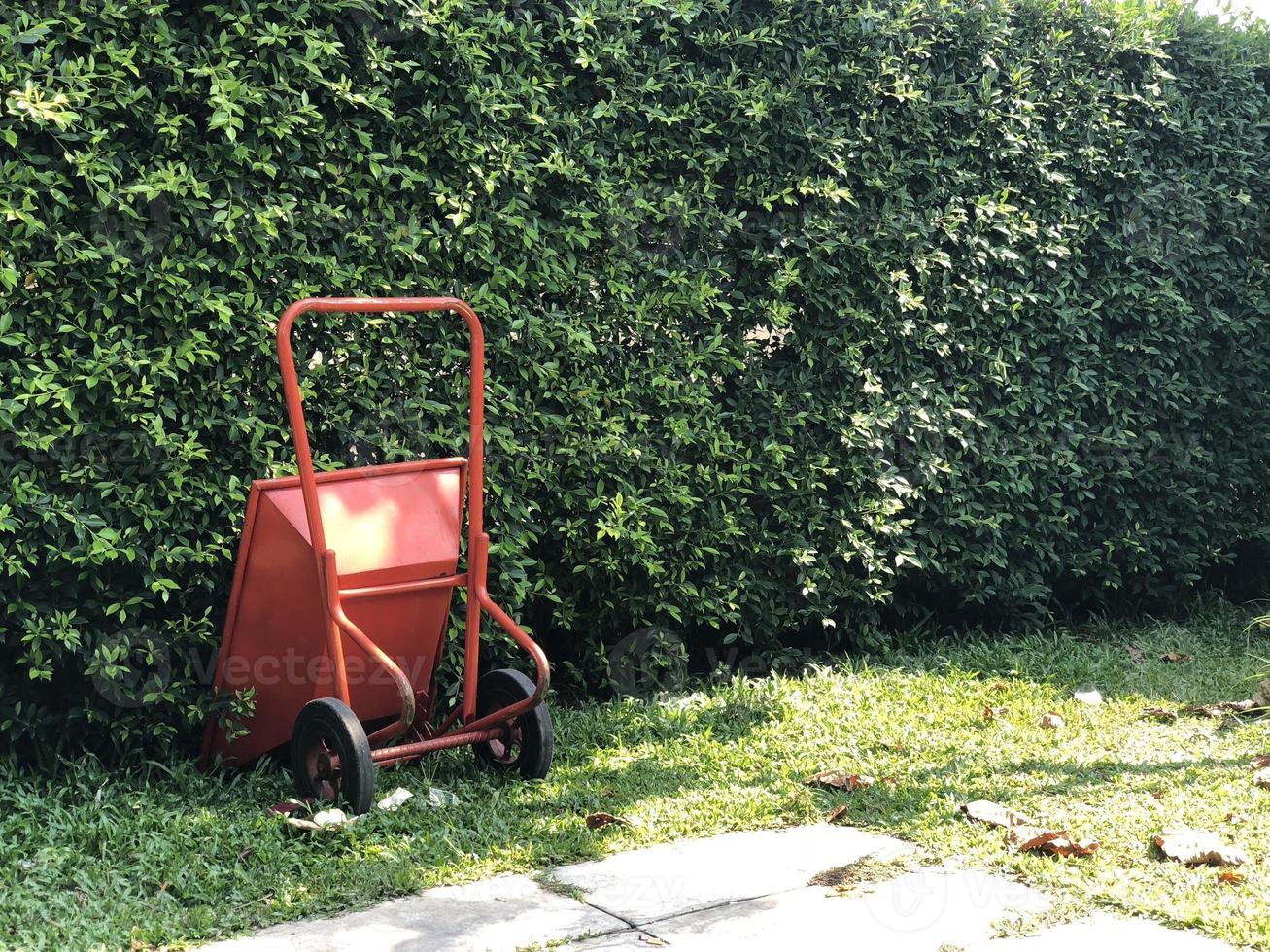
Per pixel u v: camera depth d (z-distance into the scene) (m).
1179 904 3.39
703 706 5.37
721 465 5.71
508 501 5.05
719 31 5.50
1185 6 6.94
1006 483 6.37
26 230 3.96
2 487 4.05
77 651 4.25
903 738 4.93
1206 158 7.00
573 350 5.18
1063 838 3.79
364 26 4.55
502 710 4.38
